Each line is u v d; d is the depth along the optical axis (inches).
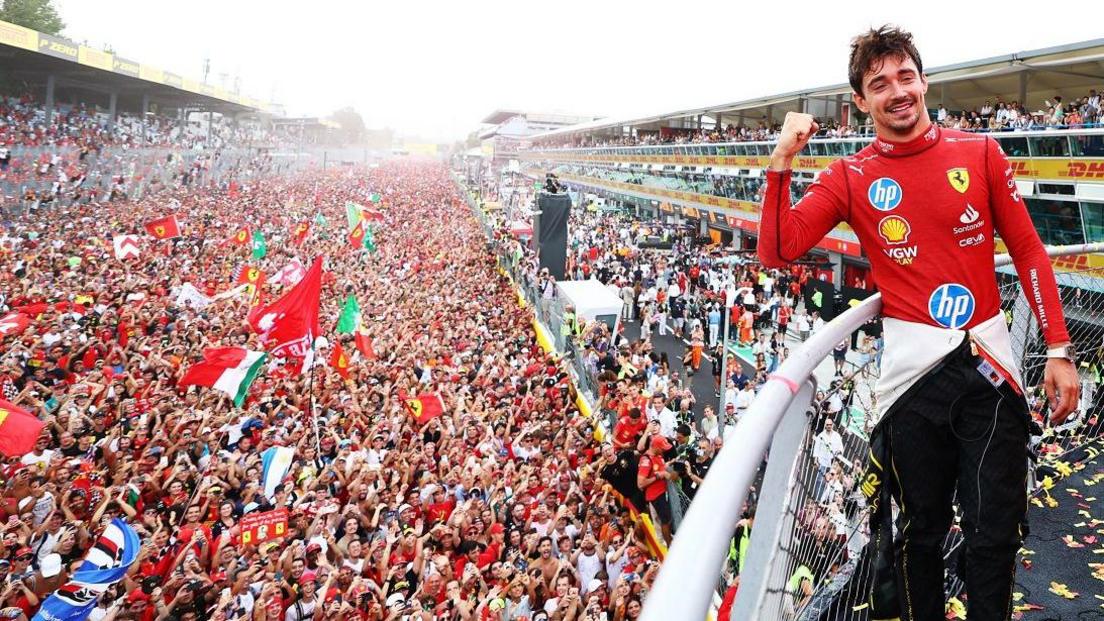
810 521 67.2
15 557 322.7
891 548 75.5
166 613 302.4
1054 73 967.6
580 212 2549.2
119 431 467.8
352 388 611.2
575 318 784.9
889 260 75.3
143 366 605.9
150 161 1935.3
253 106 3147.1
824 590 73.5
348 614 304.7
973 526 68.5
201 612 309.3
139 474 427.8
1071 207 748.6
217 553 344.8
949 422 70.2
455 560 370.0
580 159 3083.2
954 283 71.5
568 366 730.2
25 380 565.3
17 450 392.2
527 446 508.7
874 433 78.6
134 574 327.9
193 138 2854.3
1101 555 195.3
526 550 369.1
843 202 79.0
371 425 533.0
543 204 1175.6
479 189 2797.7
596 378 637.9
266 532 368.2
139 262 1072.2
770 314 975.0
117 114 2637.8
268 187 2546.8
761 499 59.1
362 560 361.1
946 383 70.4
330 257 1284.4
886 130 76.7
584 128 2935.5
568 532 391.2
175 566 332.8
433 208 2428.6
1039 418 153.6
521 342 818.2
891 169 75.7
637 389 516.1
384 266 1279.5
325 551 359.9
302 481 439.8
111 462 446.3
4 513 365.1
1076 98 1040.2
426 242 1577.3
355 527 368.2
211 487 399.9
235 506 403.9
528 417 569.0
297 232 1327.5
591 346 704.4
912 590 73.3
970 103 1216.2
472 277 1186.6
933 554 73.4
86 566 303.7
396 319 884.0
